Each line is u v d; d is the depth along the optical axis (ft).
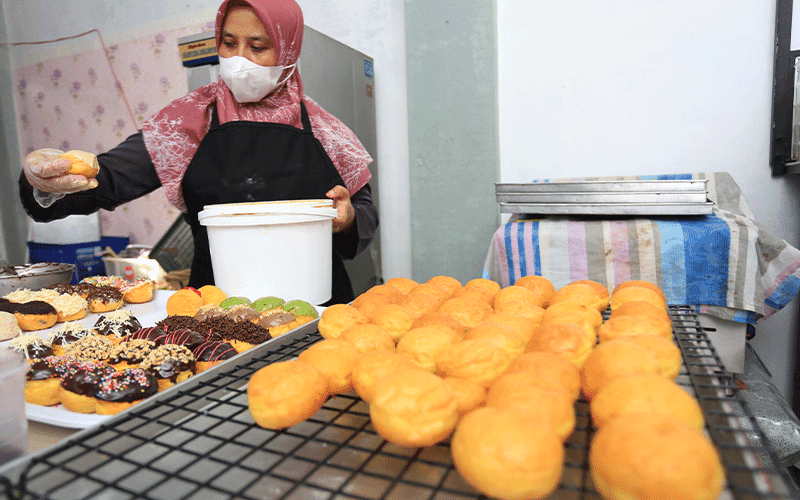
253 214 3.31
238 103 5.17
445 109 8.21
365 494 1.46
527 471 1.28
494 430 1.36
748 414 1.53
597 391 1.76
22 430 1.66
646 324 2.17
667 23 7.11
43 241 10.52
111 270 8.06
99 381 2.31
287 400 1.67
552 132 7.93
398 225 9.25
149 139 5.02
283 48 4.85
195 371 2.63
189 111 5.13
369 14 8.92
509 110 8.12
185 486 1.53
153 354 2.58
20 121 13.20
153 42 11.06
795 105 6.46
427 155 8.44
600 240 5.16
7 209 13.11
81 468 1.47
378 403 1.58
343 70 8.02
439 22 8.06
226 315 3.11
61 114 12.58
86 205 4.66
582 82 7.66
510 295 2.90
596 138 7.69
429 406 1.54
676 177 6.31
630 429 1.33
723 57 6.89
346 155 5.50
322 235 3.67
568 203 5.48
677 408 1.49
